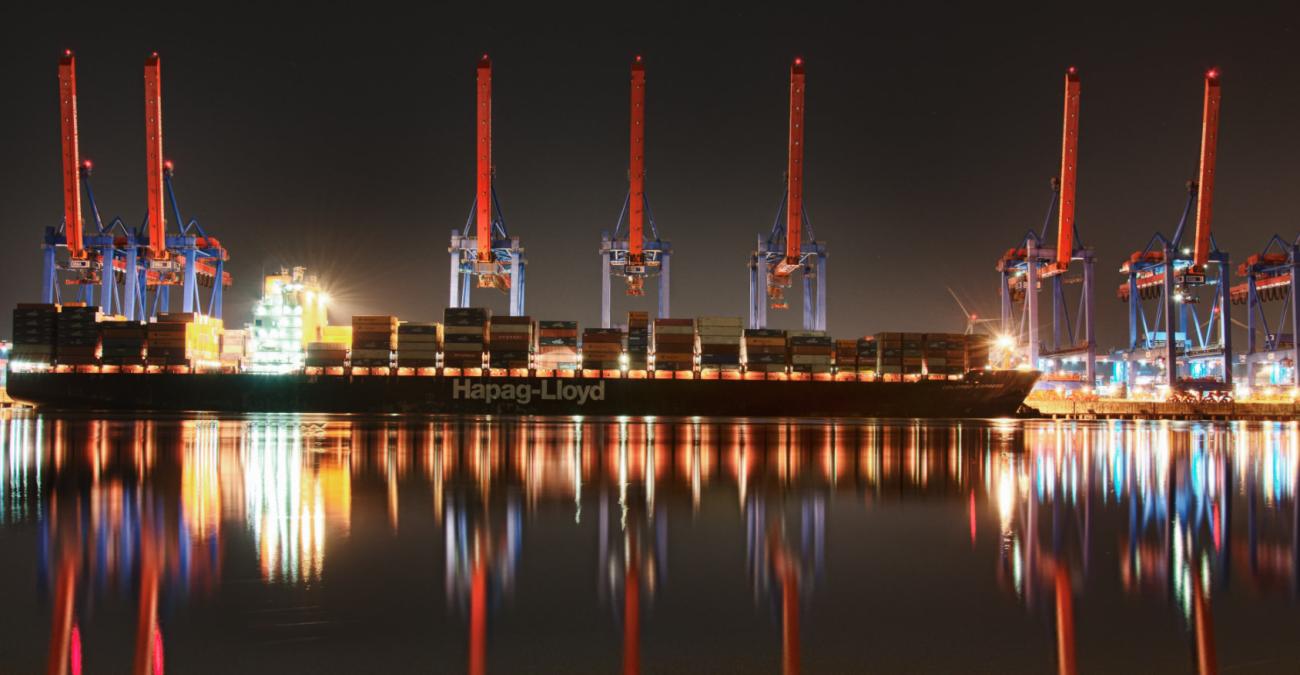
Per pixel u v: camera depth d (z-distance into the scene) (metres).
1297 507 17.56
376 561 11.70
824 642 8.48
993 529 14.68
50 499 17.19
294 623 8.84
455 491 18.89
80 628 8.56
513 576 10.93
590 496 18.33
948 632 8.80
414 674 7.46
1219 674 7.66
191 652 7.92
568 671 7.62
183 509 16.00
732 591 10.34
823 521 15.41
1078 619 9.27
